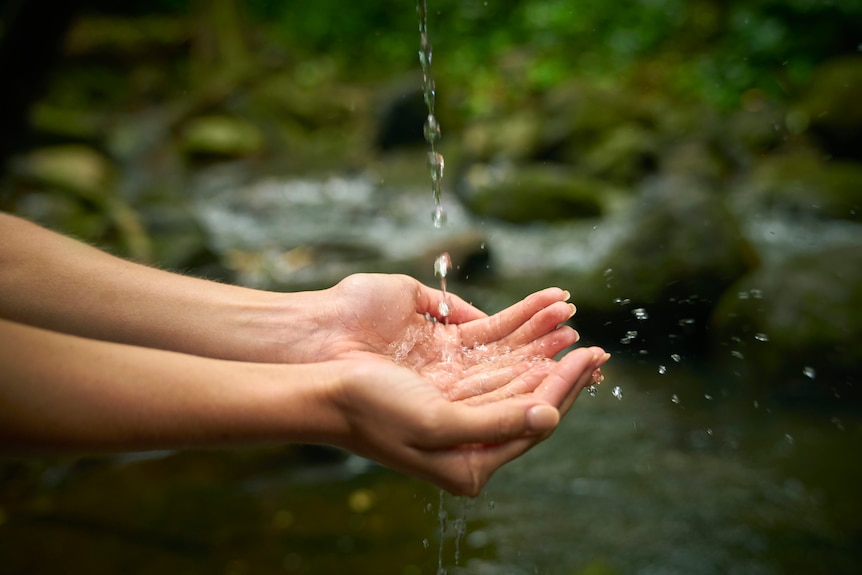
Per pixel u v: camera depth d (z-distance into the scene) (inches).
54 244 58.7
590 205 251.4
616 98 305.7
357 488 109.3
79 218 199.0
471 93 361.1
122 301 57.8
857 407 131.2
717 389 138.6
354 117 378.9
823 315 140.9
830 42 338.6
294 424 46.8
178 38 437.4
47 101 386.3
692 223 159.6
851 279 145.9
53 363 41.3
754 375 140.8
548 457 118.7
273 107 370.3
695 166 267.0
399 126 346.0
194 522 99.6
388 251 217.8
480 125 327.3
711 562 92.7
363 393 46.8
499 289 189.5
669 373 144.9
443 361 63.3
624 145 283.6
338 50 449.1
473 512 104.1
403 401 46.4
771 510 102.9
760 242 209.6
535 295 65.6
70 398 41.0
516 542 97.0
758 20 353.1
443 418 46.3
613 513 103.6
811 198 237.3
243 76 382.6
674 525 100.3
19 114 188.4
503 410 47.9
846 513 101.3
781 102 321.1
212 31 412.8
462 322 67.4
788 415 129.7
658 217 161.5
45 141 295.3
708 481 110.6
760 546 95.4
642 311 155.4
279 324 60.3
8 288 55.8
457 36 410.3
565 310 63.9
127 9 479.2
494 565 92.6
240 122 361.4
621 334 155.6
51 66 185.6
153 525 98.3
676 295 155.6
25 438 40.1
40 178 212.4
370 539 97.0
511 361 62.6
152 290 59.1
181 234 207.8
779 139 282.4
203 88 384.5
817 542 95.7
